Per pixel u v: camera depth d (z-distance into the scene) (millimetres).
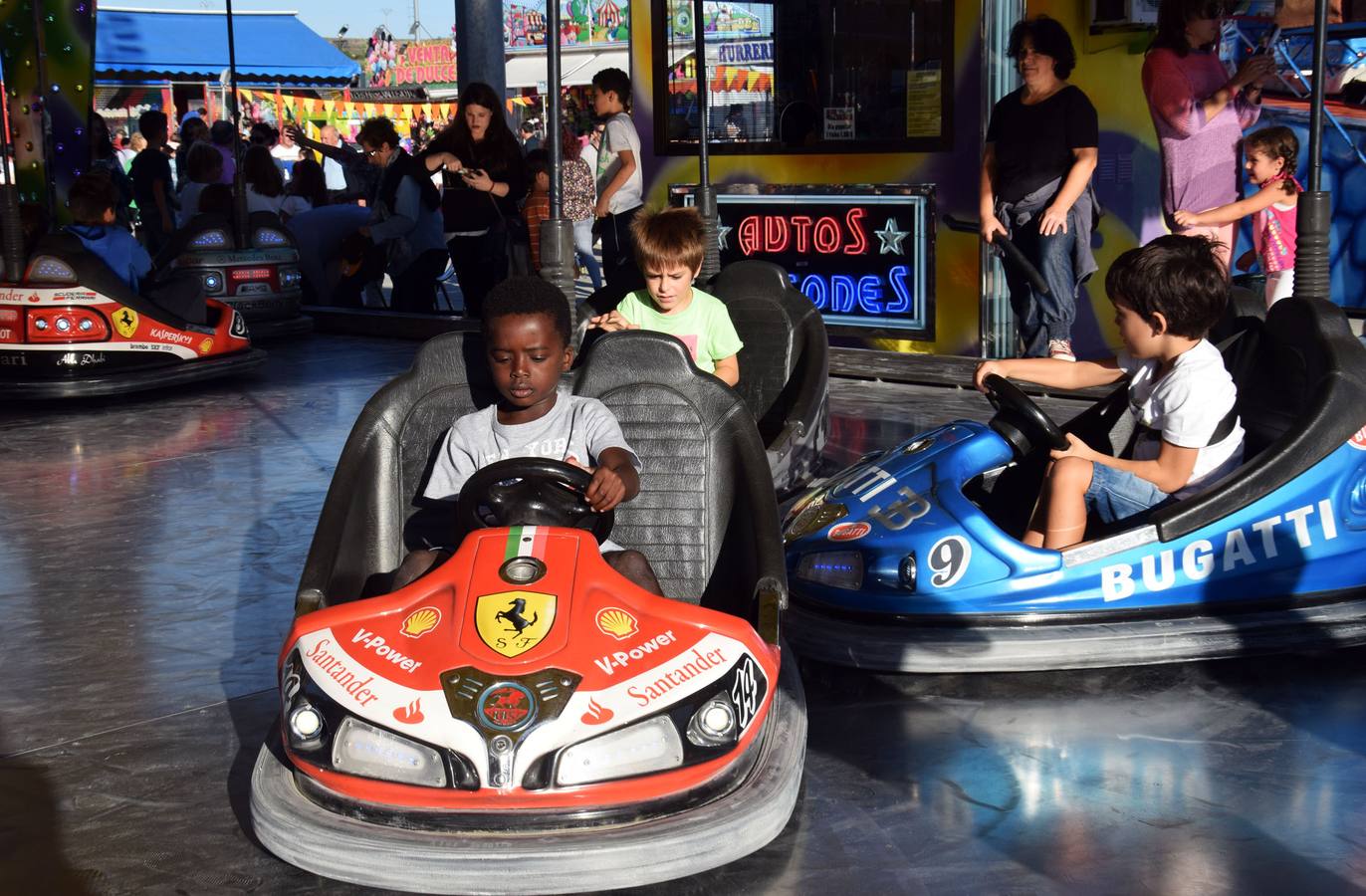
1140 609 3555
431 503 3320
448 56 30781
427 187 10633
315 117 24375
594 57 21125
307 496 5715
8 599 4441
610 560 2926
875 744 3178
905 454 3865
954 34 7480
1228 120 6570
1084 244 6371
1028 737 3193
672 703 2490
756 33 8227
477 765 2395
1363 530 3643
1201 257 3549
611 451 3082
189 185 11586
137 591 4504
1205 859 2617
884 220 7922
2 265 7719
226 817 2900
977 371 3844
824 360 5207
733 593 3242
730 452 3299
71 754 3246
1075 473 3586
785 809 2594
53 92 9508
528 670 2488
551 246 4145
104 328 7758
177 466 6301
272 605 4344
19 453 6625
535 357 3061
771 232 8391
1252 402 3963
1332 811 2799
